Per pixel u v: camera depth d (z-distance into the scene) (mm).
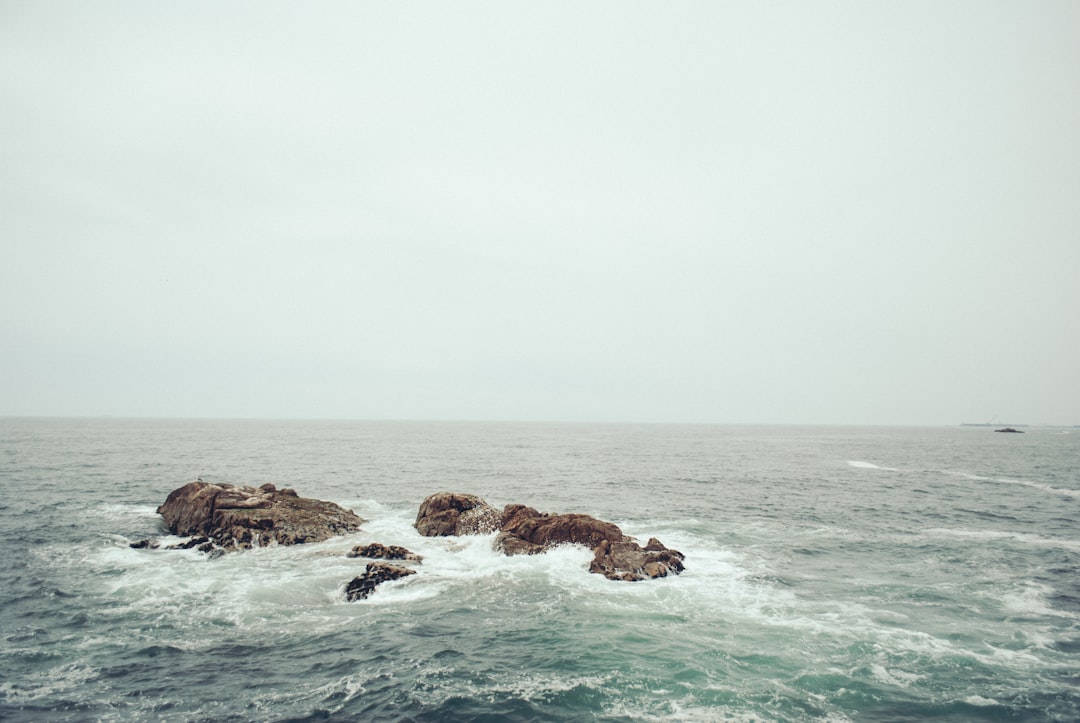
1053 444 156875
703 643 19375
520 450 111688
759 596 24141
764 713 15094
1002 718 14914
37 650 18500
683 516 42375
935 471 76250
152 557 29000
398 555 28406
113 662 17828
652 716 14977
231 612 21953
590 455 100938
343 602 23188
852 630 20500
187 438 135750
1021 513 44188
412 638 19828
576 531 30391
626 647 19062
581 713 15141
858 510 45125
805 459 96562
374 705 15570
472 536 32594
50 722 14500
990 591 24938
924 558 30516
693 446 134000
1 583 24703
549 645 19234
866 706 15438
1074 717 14945
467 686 16531
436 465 77750
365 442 132125
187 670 17438
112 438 128500
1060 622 21359
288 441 130625
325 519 33875
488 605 22922
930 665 17766
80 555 29219
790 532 36938
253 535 31094
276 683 16734
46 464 68562
